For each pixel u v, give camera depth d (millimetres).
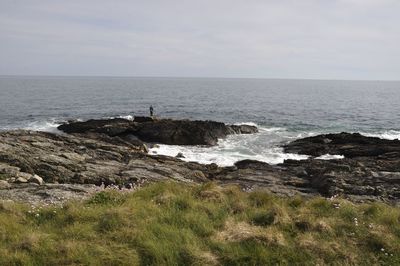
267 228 11258
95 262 8922
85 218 11703
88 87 195000
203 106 93812
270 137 48562
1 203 12711
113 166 27484
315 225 11445
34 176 22641
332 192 22156
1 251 9336
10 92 136750
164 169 26766
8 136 36031
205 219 11867
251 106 95750
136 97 122438
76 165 26438
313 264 9344
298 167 29609
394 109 92688
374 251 10148
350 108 94062
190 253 9438
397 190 22344
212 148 41875
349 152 36188
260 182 25422
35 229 11055
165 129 44531
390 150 34812
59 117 68125
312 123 63969
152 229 10828
